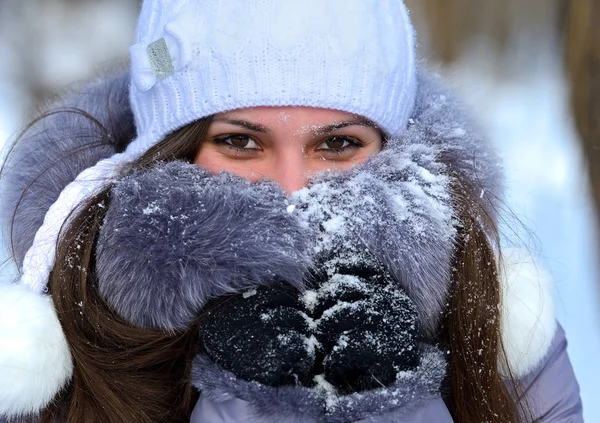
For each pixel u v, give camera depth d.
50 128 1.91
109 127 1.94
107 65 2.75
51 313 1.57
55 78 6.36
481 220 1.79
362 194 1.63
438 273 1.65
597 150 4.34
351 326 1.52
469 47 5.78
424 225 1.64
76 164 1.83
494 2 5.79
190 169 1.64
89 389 1.59
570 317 3.47
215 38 1.65
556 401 1.85
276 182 1.64
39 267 1.65
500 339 1.73
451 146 1.83
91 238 1.62
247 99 1.64
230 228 1.54
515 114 5.22
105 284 1.57
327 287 1.56
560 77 5.41
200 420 1.50
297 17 1.63
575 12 4.59
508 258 1.89
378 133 1.79
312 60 1.64
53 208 1.69
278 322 1.50
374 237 1.61
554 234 4.00
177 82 1.69
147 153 1.74
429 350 1.62
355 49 1.66
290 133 1.67
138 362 1.62
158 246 1.53
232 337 1.50
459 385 1.72
